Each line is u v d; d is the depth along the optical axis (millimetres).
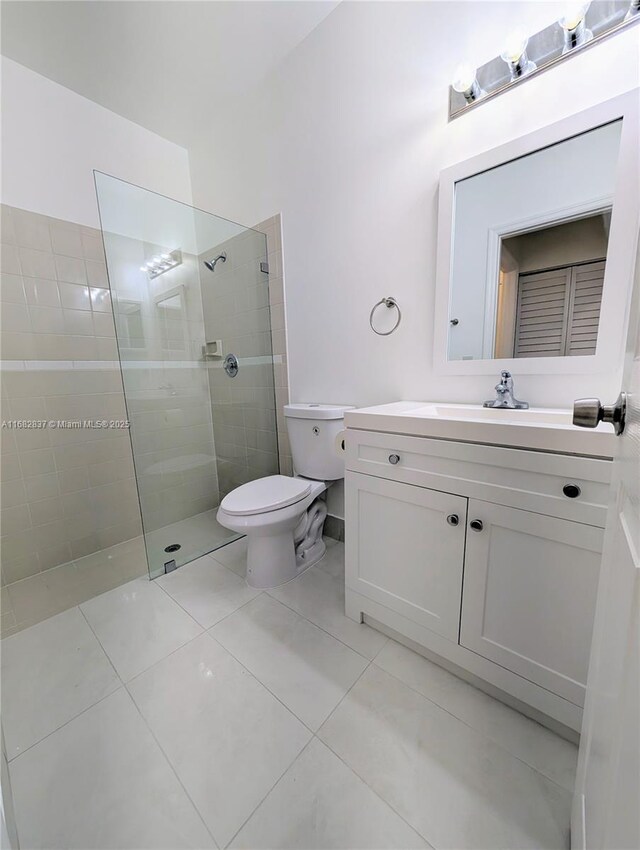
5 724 970
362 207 1483
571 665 835
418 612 1110
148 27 1401
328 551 1826
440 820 744
